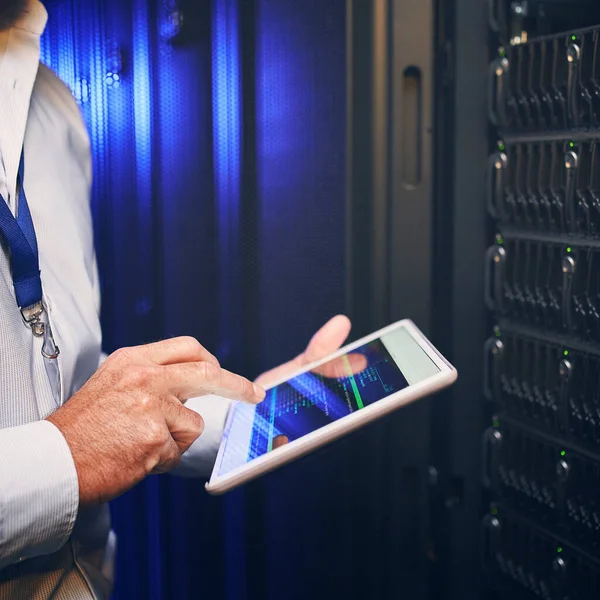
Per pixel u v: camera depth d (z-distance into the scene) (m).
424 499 1.33
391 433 1.32
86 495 0.75
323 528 1.39
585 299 1.09
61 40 1.50
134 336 1.55
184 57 1.40
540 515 1.22
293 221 1.34
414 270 1.28
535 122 1.16
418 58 1.22
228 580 1.50
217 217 1.40
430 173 1.25
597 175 1.05
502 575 1.32
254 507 1.46
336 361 1.02
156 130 1.45
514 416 1.28
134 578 1.58
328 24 1.25
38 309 0.87
